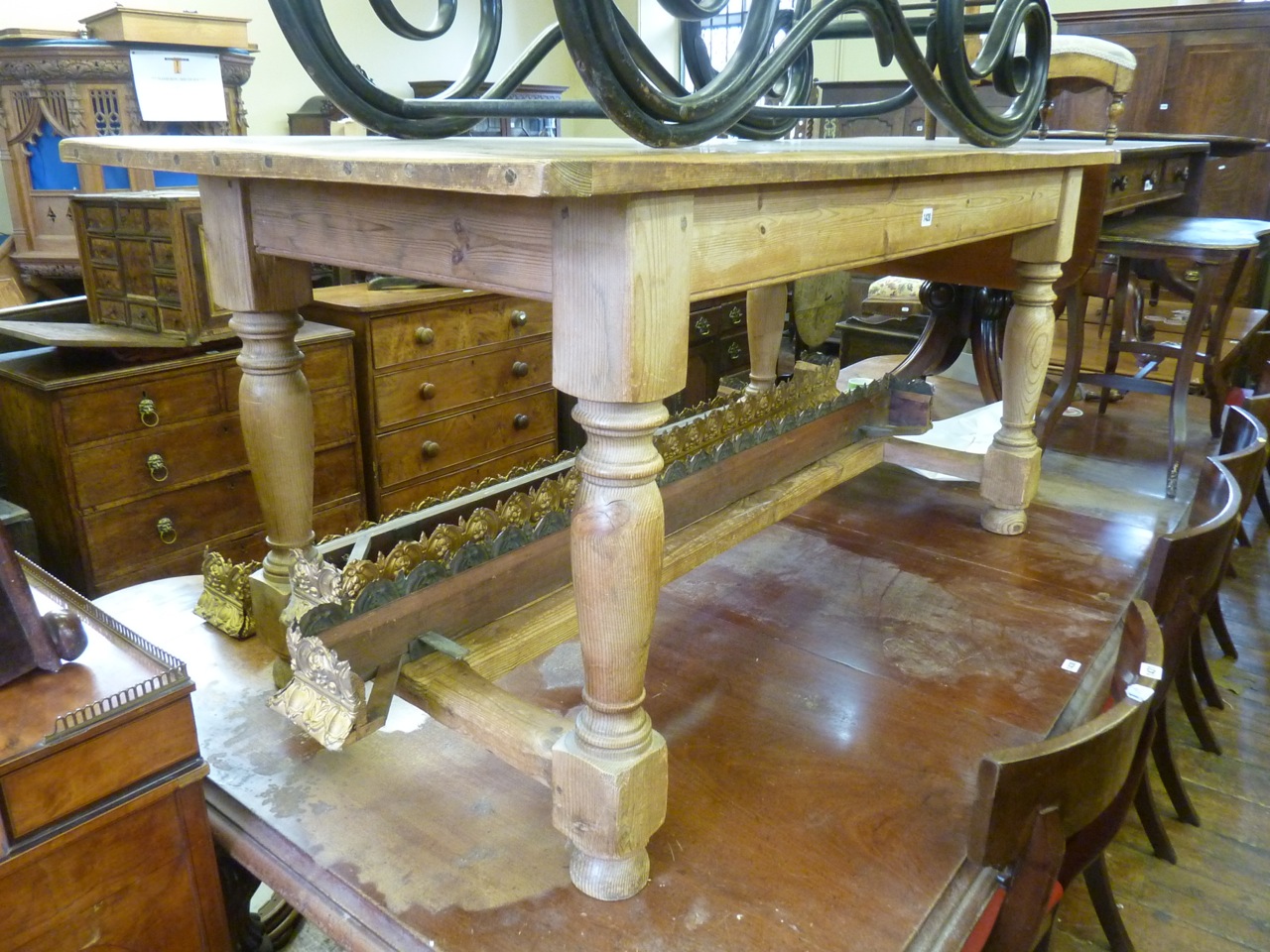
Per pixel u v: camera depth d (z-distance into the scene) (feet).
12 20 11.34
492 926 3.43
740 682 5.09
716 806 4.10
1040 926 3.50
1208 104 14.56
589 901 3.55
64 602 3.94
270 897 5.79
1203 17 14.25
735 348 14.42
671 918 3.47
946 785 4.27
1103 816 3.93
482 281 3.27
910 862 3.79
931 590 6.20
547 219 2.98
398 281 10.75
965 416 8.55
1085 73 7.94
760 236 3.47
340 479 9.78
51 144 9.60
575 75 19.75
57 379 7.59
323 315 9.95
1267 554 10.28
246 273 4.34
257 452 4.61
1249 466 6.08
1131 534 7.18
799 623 5.75
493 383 11.24
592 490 3.18
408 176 2.80
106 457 7.91
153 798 3.42
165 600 5.71
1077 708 4.99
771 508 6.02
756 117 5.62
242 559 9.08
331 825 3.95
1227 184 14.74
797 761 4.44
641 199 2.81
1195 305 7.98
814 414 6.81
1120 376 8.48
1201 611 5.71
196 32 9.61
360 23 15.89
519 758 3.61
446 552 4.21
